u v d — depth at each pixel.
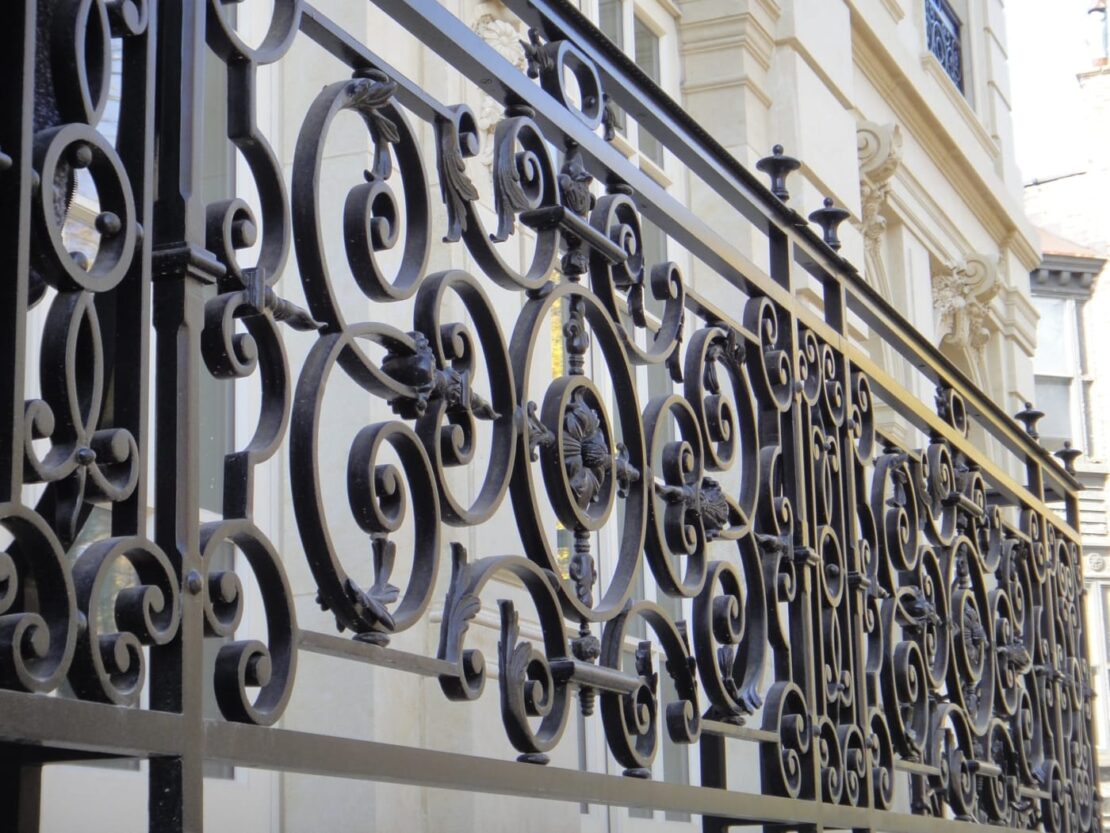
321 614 3.89
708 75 6.67
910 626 4.04
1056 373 23.92
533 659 2.24
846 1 7.66
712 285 6.42
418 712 4.11
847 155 7.50
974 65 10.78
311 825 3.80
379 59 2.05
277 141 4.12
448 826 4.08
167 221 1.63
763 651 3.11
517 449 2.29
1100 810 5.66
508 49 4.79
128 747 1.43
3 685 1.33
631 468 2.61
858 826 3.40
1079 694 5.63
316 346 1.86
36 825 1.68
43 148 1.42
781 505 3.28
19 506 1.35
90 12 1.51
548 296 2.41
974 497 4.62
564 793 2.24
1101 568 23.41
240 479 1.70
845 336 3.79
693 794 2.66
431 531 2.03
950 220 9.67
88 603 1.43
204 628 1.61
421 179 2.11
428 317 2.09
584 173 2.57
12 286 1.37
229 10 4.09
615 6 6.26
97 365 1.47
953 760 4.13
